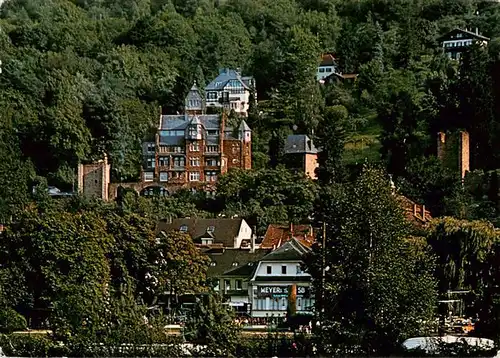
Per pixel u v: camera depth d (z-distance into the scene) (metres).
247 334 174.88
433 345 163.62
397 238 174.88
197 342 161.38
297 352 162.38
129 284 187.75
